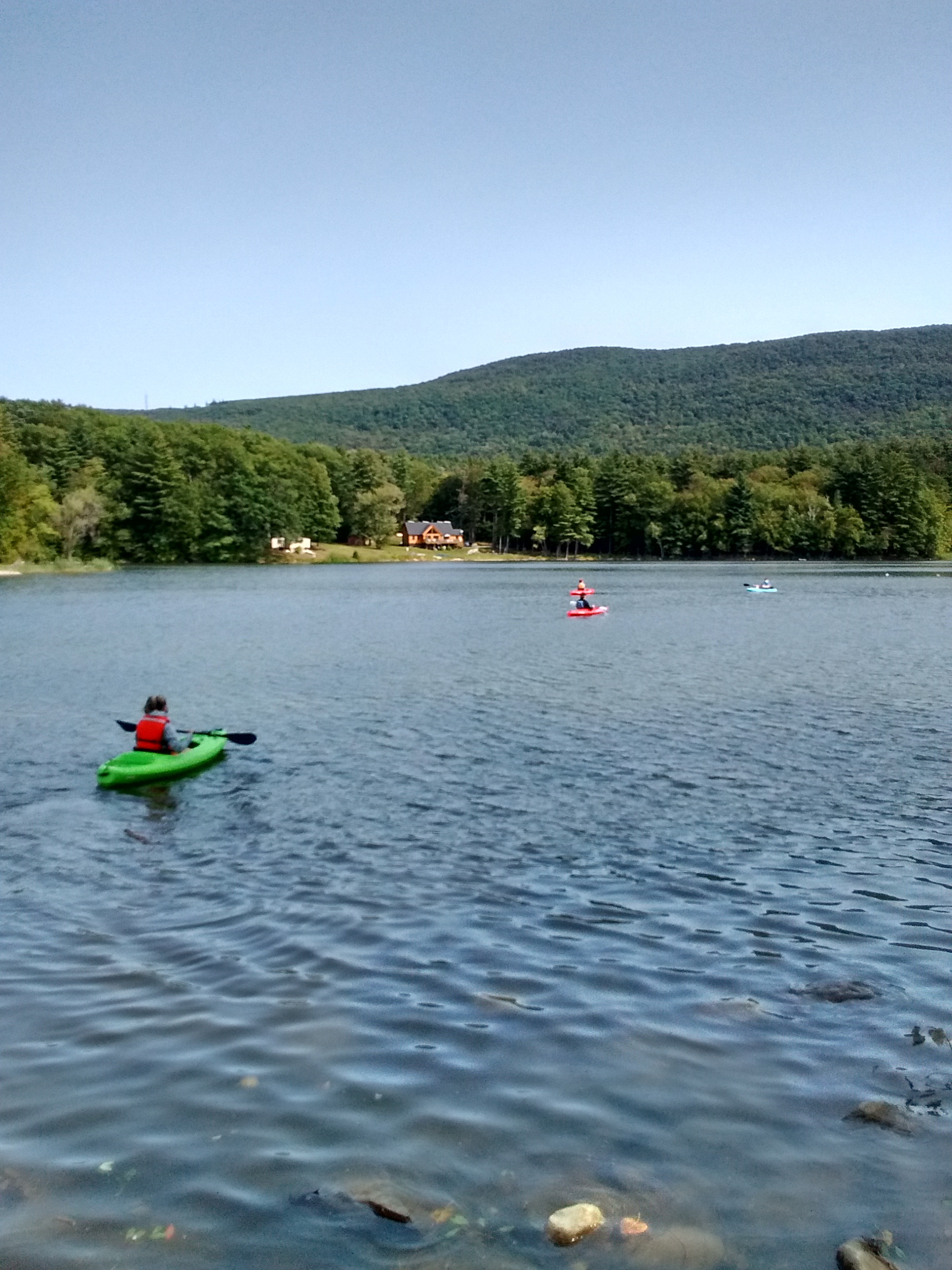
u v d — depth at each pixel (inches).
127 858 522.6
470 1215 240.2
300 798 636.1
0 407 4702.3
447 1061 312.0
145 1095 292.7
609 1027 333.7
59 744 810.8
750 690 1054.4
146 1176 255.4
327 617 2058.3
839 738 805.9
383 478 6289.4
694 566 5319.9
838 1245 229.0
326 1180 253.6
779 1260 224.5
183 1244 230.7
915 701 979.9
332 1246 229.8
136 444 4808.1
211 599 2628.0
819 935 416.2
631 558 6323.8
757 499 5989.2
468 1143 268.8
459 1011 346.0
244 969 380.8
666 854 520.7
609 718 898.1
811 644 1502.2
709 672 1201.4
